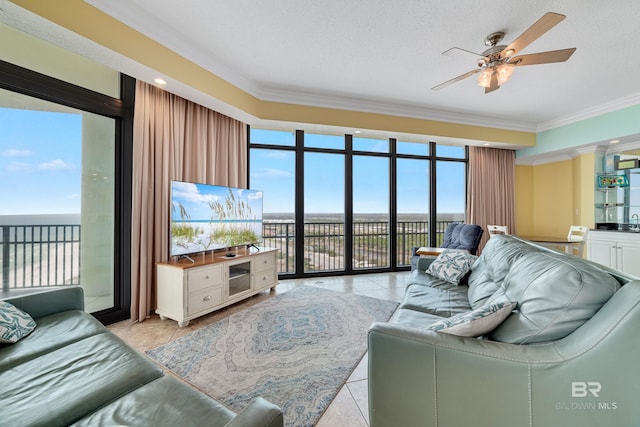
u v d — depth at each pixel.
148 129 2.59
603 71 2.82
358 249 4.64
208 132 3.16
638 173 4.01
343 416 1.33
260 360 1.81
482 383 0.89
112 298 2.56
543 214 5.11
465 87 3.28
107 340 1.32
